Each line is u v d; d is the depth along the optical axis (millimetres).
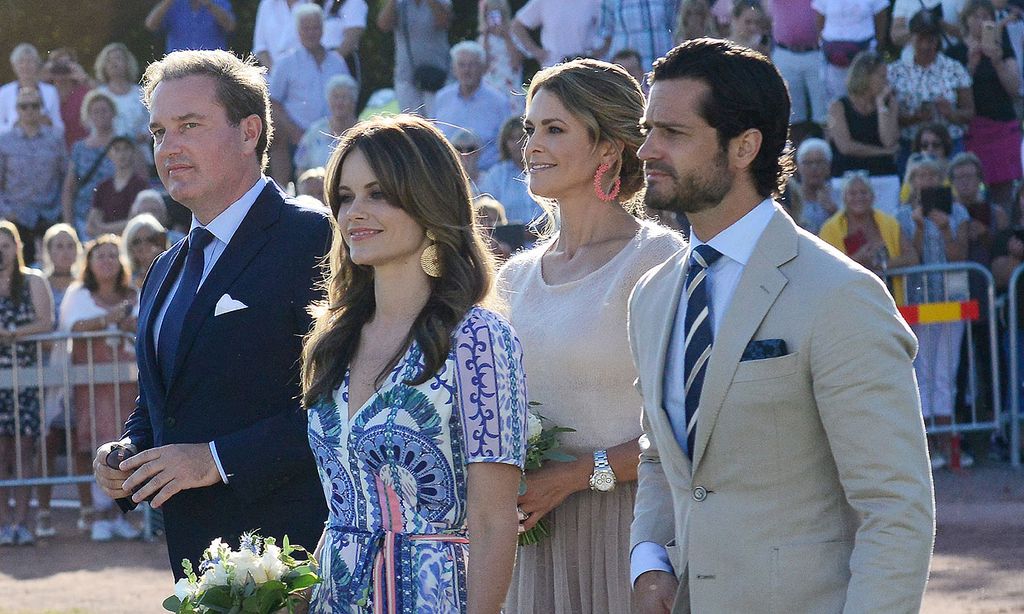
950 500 19984
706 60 6582
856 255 22219
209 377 8984
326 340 7312
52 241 22719
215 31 28719
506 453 6871
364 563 6887
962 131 25203
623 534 8469
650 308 7066
